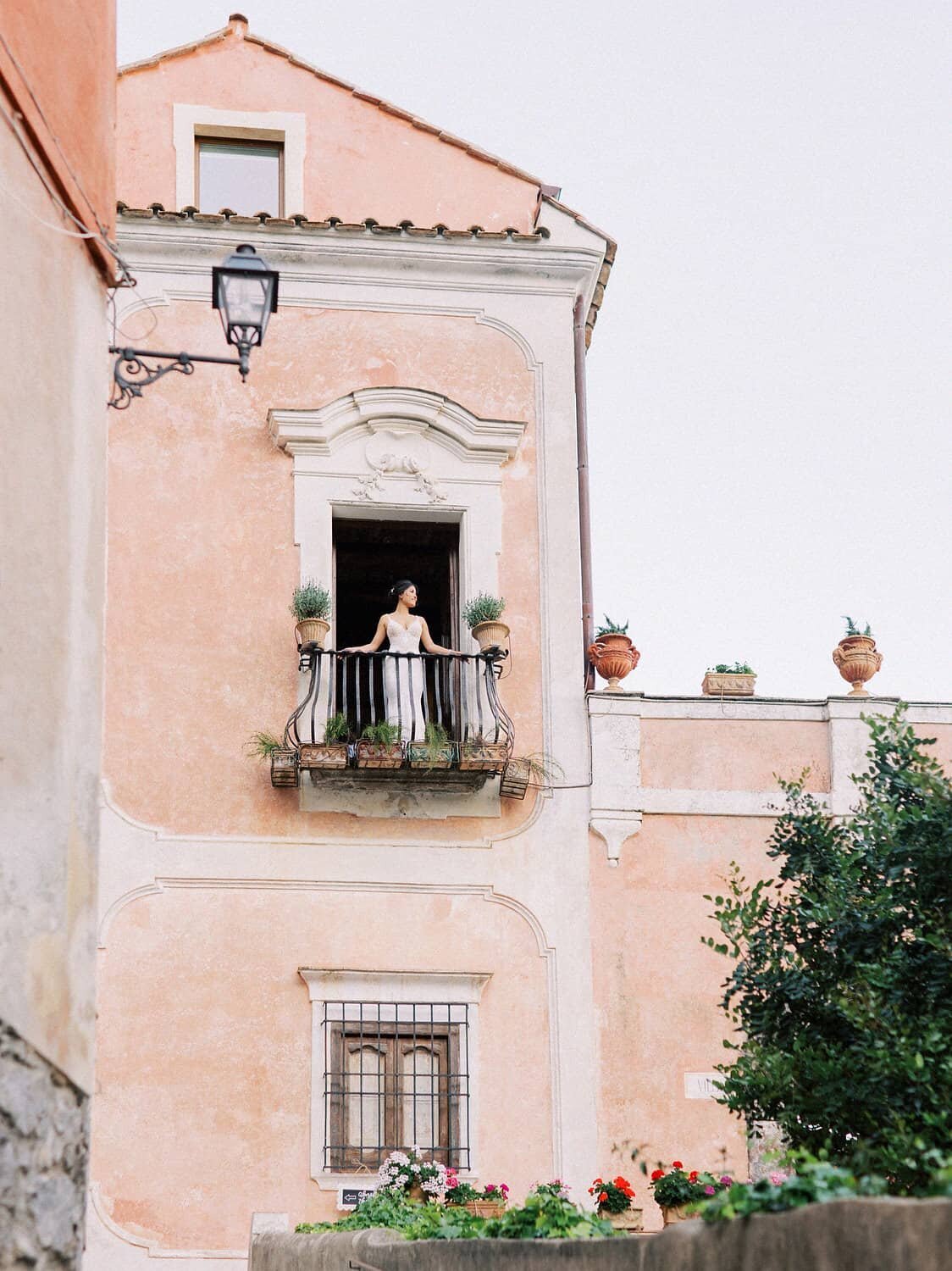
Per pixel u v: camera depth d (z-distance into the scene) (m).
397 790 15.58
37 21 8.51
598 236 17.42
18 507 7.81
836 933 9.59
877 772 10.10
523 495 16.69
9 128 8.10
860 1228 5.93
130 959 14.86
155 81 17.52
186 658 15.73
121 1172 14.30
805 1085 9.16
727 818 15.84
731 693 16.42
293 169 17.53
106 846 15.10
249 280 10.04
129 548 15.95
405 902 15.34
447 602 17.14
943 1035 8.73
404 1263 10.20
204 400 16.48
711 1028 15.22
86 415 8.66
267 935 15.08
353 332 16.92
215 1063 14.68
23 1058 7.27
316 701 15.58
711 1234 6.97
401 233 17.08
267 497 16.27
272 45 17.80
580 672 16.20
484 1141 14.77
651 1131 14.89
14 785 7.51
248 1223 14.30
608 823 15.71
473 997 15.12
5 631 7.59
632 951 15.40
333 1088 14.71
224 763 15.49
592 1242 8.10
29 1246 7.16
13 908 7.37
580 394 17.22
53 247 8.46
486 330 17.16
